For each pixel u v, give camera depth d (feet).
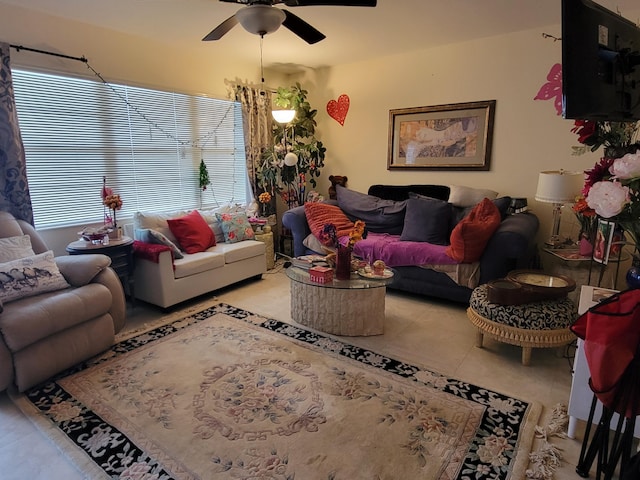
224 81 14.29
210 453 5.35
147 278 10.31
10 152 9.14
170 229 11.77
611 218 4.47
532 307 7.34
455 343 8.55
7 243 8.13
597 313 3.51
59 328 7.10
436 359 7.86
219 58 13.97
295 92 15.14
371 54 13.82
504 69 11.87
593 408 4.75
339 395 6.63
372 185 15.33
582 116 4.55
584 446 4.88
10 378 6.58
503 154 12.33
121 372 7.41
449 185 13.55
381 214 13.26
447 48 12.75
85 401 6.55
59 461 5.26
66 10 9.47
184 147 13.47
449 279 10.39
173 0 8.91
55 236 10.38
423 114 13.58
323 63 15.05
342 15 9.97
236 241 13.01
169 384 7.00
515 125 11.98
